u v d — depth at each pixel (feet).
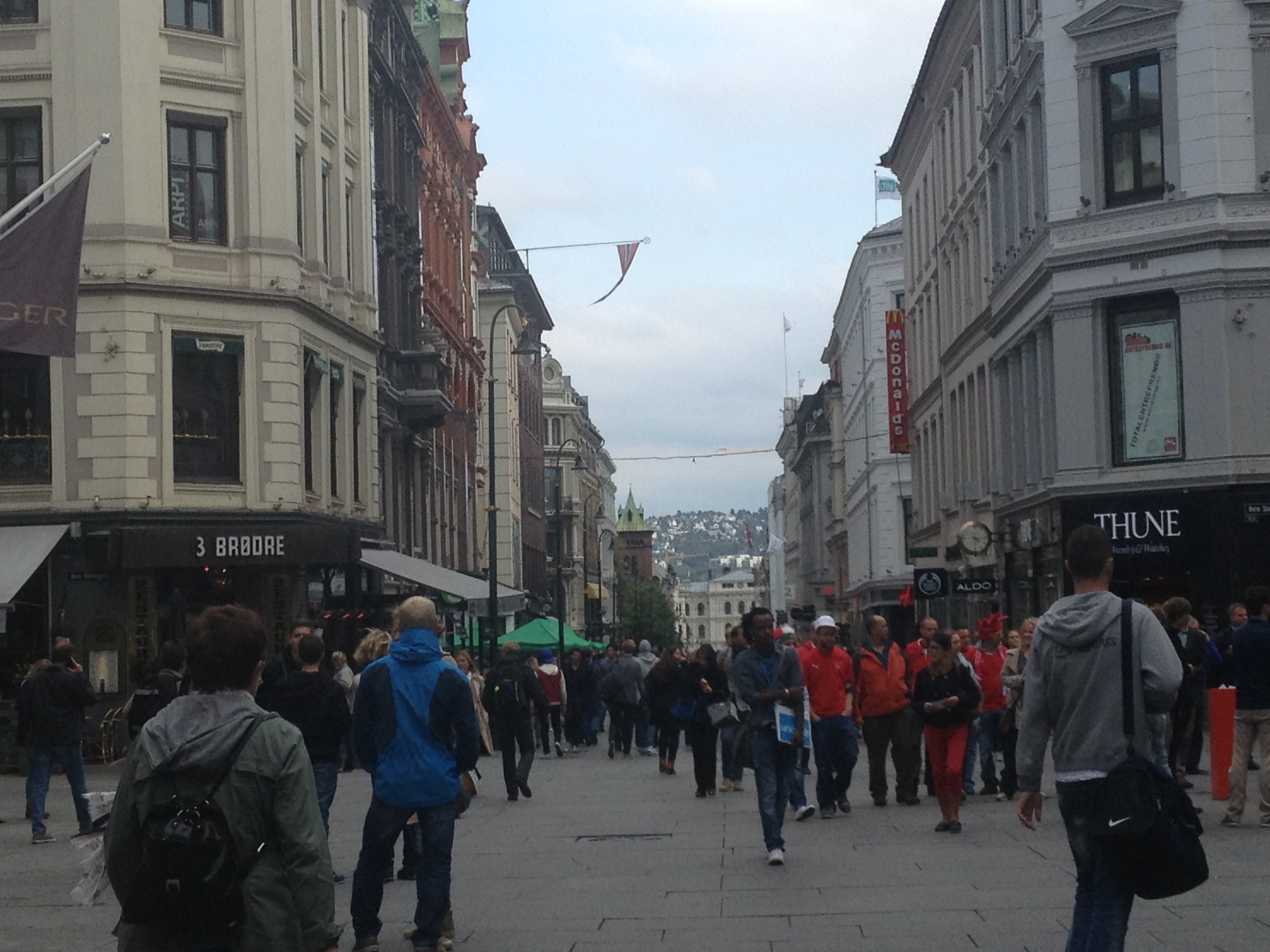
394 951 34.27
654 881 43.45
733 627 73.20
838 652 59.57
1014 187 121.19
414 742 33.06
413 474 155.94
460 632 153.89
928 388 172.35
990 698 64.85
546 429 393.50
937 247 165.89
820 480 351.67
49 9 99.30
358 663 48.44
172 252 100.73
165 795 17.25
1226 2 99.81
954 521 157.58
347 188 125.29
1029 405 117.19
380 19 142.00
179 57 101.55
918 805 63.31
